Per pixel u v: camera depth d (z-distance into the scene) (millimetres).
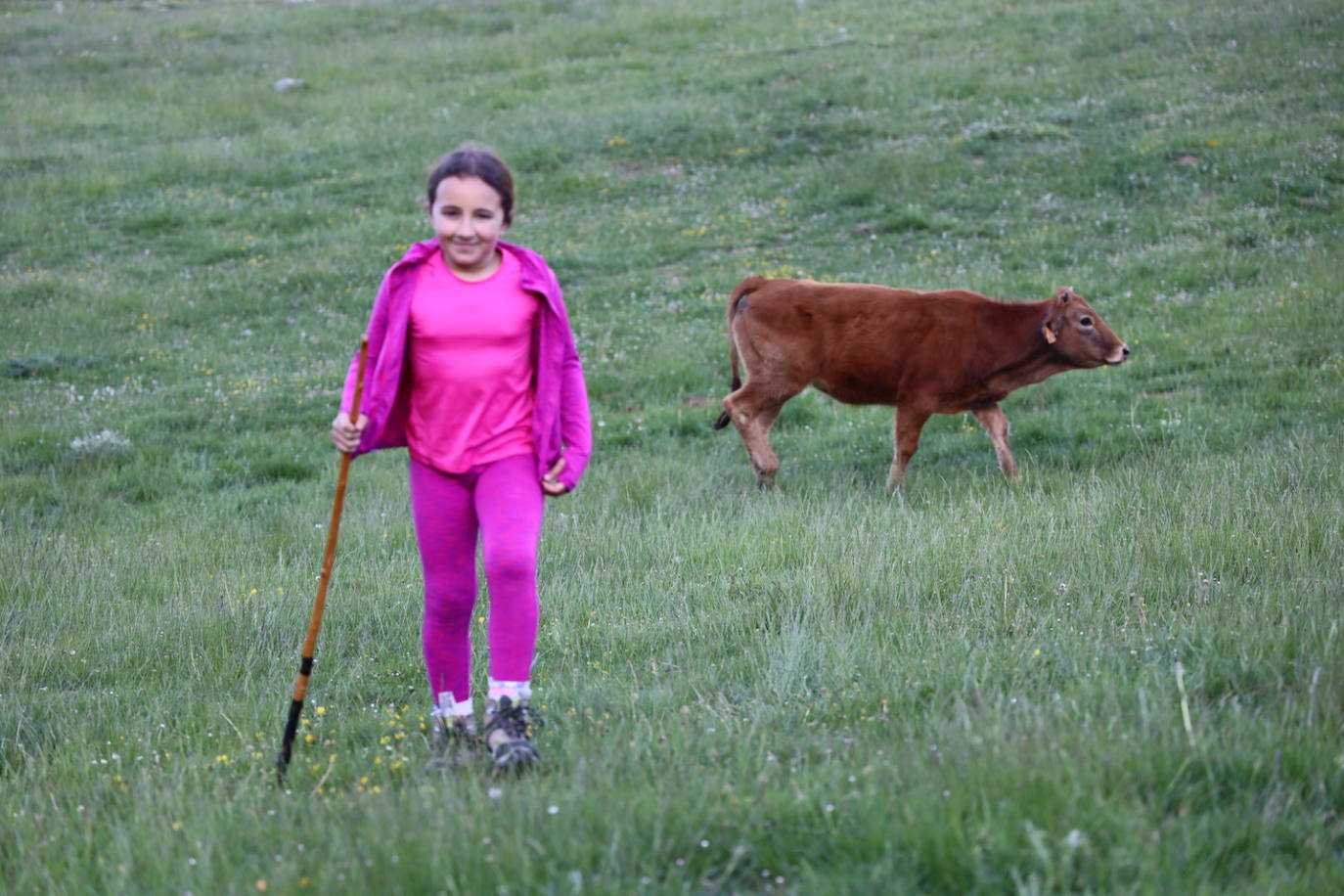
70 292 17938
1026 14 28047
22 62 30359
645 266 17953
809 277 16562
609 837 3475
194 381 14914
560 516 9539
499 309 4480
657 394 13820
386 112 25906
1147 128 20219
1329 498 7766
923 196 19125
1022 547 7359
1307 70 21547
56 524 10766
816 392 13664
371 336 4512
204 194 21891
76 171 22875
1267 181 17578
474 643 6633
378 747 4945
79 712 6012
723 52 28250
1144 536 7246
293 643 7000
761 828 3486
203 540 9812
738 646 6219
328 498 11094
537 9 33969
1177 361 12766
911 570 7129
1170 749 3822
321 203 21188
